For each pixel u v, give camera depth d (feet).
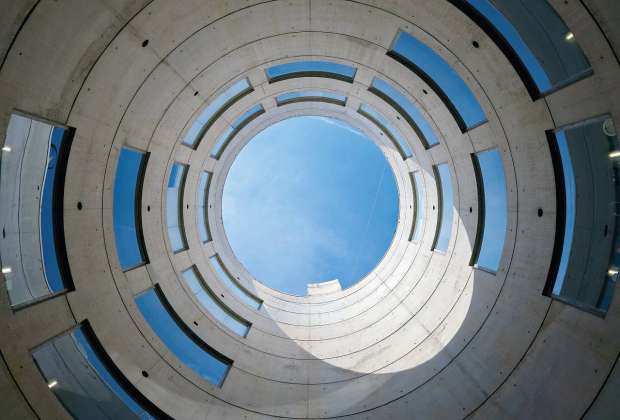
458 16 27.25
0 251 22.18
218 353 45.24
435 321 43.24
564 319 26.17
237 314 55.16
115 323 33.17
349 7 30.55
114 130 30.32
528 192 29.53
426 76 35.73
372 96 45.62
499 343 32.24
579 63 22.07
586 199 24.41
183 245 49.62
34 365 24.38
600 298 23.47
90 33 23.38
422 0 27.76
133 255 37.99
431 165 47.88
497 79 28.30
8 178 22.35
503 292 32.96
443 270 45.78
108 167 31.14
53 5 20.44
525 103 26.91
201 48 31.73
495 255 35.35
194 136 44.65
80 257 29.37
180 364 39.70
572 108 23.31
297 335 55.31
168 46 29.25
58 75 23.06
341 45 35.63
